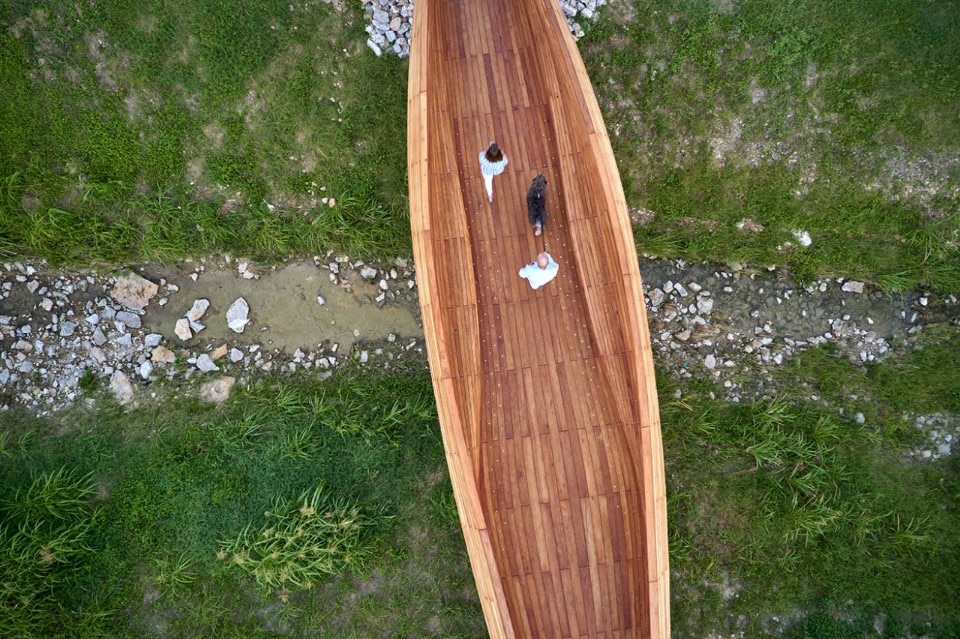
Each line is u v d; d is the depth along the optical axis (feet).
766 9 30.60
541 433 24.66
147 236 31.65
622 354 24.58
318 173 31.83
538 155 26.45
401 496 31.01
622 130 31.45
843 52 30.63
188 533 30.71
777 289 32.07
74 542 30.17
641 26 30.96
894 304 31.89
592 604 23.80
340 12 31.14
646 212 31.73
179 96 31.45
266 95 31.53
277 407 31.58
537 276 25.04
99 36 31.09
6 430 31.65
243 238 32.09
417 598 30.35
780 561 30.35
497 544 24.06
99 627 29.94
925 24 30.40
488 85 27.07
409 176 24.43
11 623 29.07
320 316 32.45
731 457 31.22
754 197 31.30
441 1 27.78
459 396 24.67
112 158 31.65
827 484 30.73
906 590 30.07
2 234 31.71
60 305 32.32
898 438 31.22
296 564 29.55
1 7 30.96
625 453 24.38
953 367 31.22
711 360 31.78
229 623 30.27
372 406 31.53
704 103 31.22
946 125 30.76
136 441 31.55
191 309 32.40
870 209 31.12
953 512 30.60
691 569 30.55
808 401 31.58
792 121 31.12
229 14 31.01
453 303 25.39
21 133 31.53
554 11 25.45
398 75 31.40
